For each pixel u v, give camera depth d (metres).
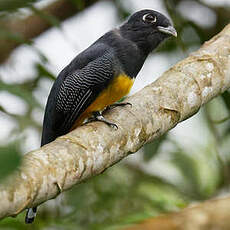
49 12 14.73
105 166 7.64
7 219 10.62
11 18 12.68
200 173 14.55
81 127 7.69
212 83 9.17
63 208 12.21
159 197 12.65
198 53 9.45
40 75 12.38
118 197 12.67
